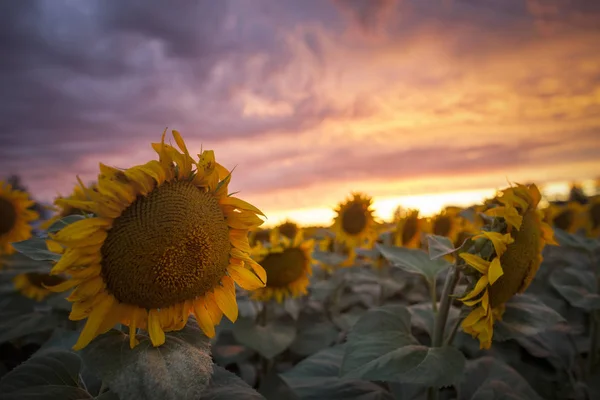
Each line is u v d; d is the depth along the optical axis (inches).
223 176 86.6
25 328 178.1
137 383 65.5
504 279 103.1
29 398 80.7
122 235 72.6
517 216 100.4
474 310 98.3
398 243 244.8
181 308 79.4
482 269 96.1
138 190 74.5
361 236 285.9
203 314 81.2
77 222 68.7
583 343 205.5
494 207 115.3
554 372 198.8
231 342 217.8
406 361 108.3
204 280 79.3
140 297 74.3
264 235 280.1
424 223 249.3
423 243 239.8
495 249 95.7
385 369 106.7
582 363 191.9
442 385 102.4
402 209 257.1
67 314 185.6
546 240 114.7
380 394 141.1
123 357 69.4
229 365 222.1
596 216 385.1
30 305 207.0
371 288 279.3
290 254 201.2
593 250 171.3
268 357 177.3
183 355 72.1
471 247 102.8
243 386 90.2
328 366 153.7
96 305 72.4
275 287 201.5
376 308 125.7
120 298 74.4
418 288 281.1
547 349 194.5
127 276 72.8
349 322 226.5
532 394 144.5
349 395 140.1
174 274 75.0
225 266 84.0
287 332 194.1
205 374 70.2
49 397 81.7
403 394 146.5
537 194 109.5
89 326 71.1
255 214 86.8
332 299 261.4
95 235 70.6
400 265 134.6
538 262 114.8
